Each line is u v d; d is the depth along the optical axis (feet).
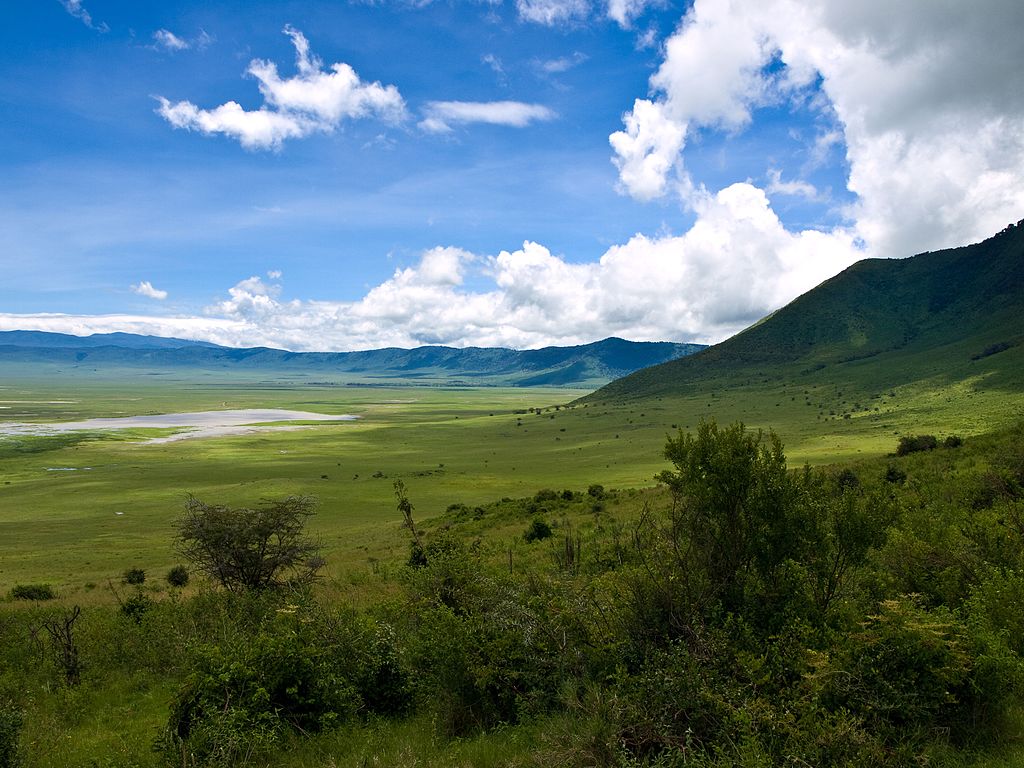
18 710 31.27
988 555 34.14
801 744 18.97
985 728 20.72
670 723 20.95
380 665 30.55
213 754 24.18
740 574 27.86
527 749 22.98
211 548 61.36
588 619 27.40
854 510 27.81
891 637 21.59
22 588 113.50
